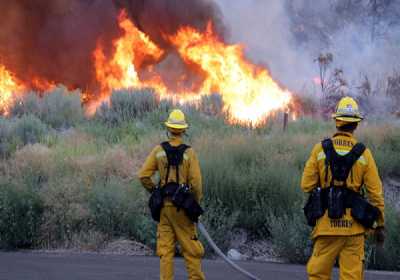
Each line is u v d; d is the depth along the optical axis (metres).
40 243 10.65
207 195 11.23
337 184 6.16
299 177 11.73
